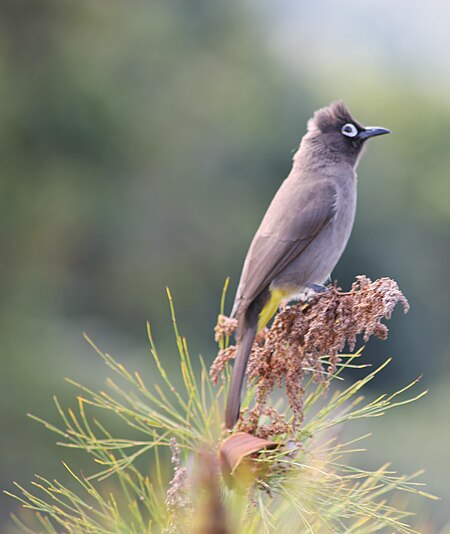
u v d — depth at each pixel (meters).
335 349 4.32
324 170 7.68
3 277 16.42
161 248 19.77
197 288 20.33
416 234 24.83
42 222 16.83
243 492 4.00
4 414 13.34
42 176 16.56
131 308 19.05
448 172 25.50
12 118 16.05
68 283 17.83
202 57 20.09
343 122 7.89
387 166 25.47
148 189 19.28
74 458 12.85
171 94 18.62
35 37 16.39
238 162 21.55
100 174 17.36
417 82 28.45
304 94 23.67
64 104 16.38
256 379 4.51
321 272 7.34
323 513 4.02
